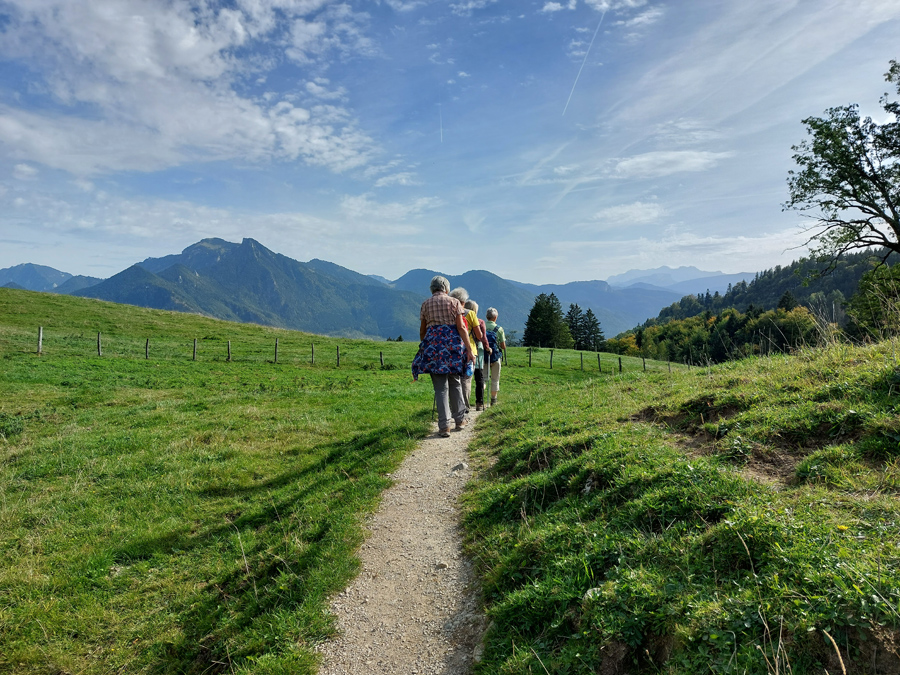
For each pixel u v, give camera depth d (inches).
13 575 241.8
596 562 146.0
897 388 183.2
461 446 337.7
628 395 341.1
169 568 246.2
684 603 115.0
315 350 1798.7
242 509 305.3
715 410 235.0
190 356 1471.5
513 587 159.8
